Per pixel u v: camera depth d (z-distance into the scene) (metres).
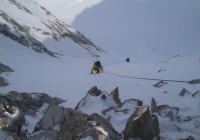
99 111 11.41
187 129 9.91
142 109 8.52
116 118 10.63
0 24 41.09
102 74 25.91
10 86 19.83
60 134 8.46
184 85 16.84
